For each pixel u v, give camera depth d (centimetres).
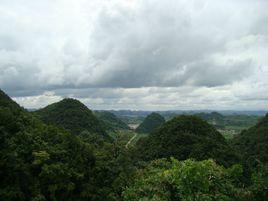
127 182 3312
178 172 1967
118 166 3881
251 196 2047
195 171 1914
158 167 3606
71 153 3659
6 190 2802
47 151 3419
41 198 2881
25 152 3247
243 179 2555
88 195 3344
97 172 3675
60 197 3162
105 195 3362
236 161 5081
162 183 2056
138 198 2080
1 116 3506
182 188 1900
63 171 3195
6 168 2922
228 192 2050
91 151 3947
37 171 3186
